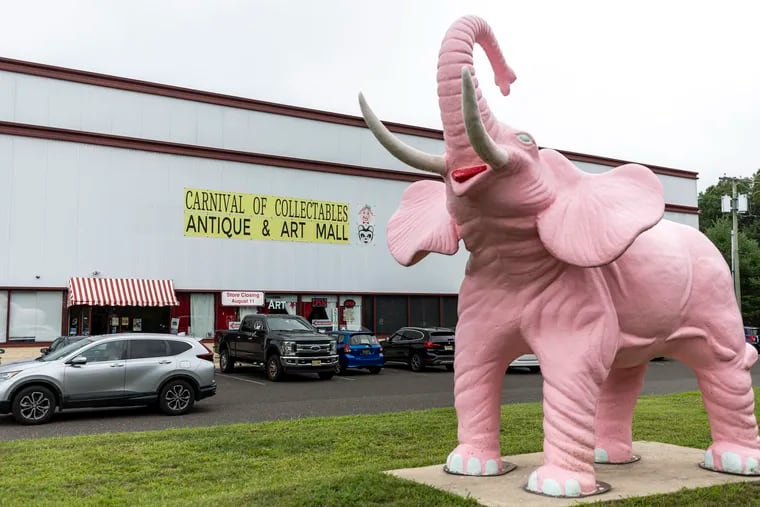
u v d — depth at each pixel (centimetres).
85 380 1298
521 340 582
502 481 589
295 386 1919
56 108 2414
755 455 639
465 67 427
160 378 1355
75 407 1294
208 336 2606
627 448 695
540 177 514
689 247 642
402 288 3025
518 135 506
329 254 2867
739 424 648
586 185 526
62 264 2347
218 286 2622
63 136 2373
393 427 1031
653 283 584
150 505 588
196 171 2606
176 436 970
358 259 2931
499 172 483
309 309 2817
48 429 1194
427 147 3114
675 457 721
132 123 2533
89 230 2397
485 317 586
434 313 3117
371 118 491
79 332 2384
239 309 2675
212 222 2625
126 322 2477
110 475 729
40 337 2308
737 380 643
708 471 652
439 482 590
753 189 7475
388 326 2995
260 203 2727
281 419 1284
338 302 2883
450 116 488
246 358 2205
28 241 2302
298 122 2853
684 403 1300
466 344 604
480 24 500
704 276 635
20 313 2288
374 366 2325
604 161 3625
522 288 563
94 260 2397
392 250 613
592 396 546
